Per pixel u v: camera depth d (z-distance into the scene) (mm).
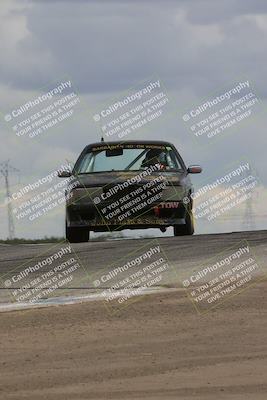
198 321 17688
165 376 14258
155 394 13312
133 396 13211
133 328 17188
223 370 14578
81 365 14859
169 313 18406
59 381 14000
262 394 13266
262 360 15133
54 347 15938
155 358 15242
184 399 13039
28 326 17438
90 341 16312
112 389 13578
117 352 15625
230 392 13383
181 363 14984
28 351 15711
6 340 16453
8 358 15297
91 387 13695
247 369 14617
